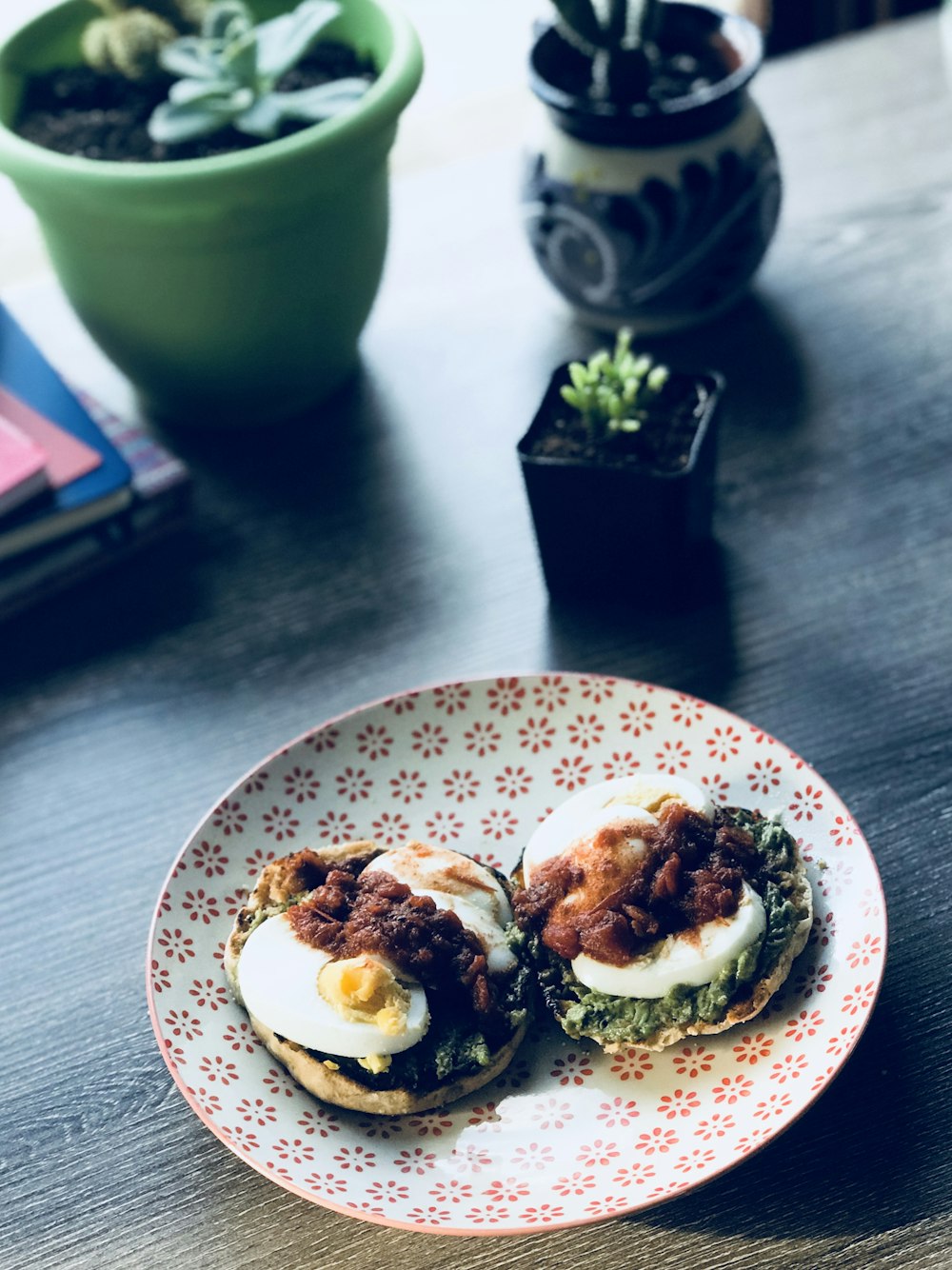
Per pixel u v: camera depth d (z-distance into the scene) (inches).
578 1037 16.7
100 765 21.3
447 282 28.6
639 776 18.0
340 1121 16.3
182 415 26.1
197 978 17.4
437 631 22.6
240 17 23.8
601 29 23.4
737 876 16.8
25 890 19.9
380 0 24.9
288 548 24.2
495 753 19.8
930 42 31.6
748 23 25.0
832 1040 16.0
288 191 22.1
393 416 26.2
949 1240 15.5
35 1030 18.3
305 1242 16.1
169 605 23.5
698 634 22.0
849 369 25.7
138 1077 17.7
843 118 30.3
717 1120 15.9
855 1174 16.1
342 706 21.7
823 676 21.1
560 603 22.8
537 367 26.6
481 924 17.1
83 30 25.9
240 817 18.9
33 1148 17.2
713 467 22.0
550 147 24.6
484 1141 16.2
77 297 24.2
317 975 16.3
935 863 18.7
